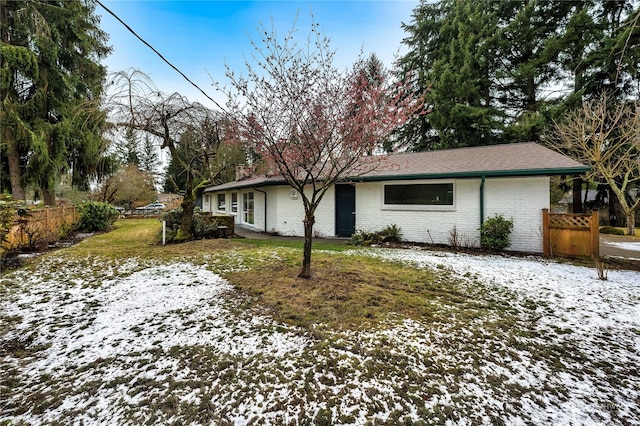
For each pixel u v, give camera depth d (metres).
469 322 3.28
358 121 4.49
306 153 4.67
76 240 9.09
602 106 10.79
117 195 21.97
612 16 11.18
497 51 14.49
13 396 2.06
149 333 2.98
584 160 11.89
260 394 2.07
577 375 2.33
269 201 11.32
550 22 13.20
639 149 10.72
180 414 1.88
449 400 2.02
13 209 5.90
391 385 2.17
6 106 10.12
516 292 4.29
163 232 8.23
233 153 9.24
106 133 7.49
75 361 2.49
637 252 7.72
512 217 7.45
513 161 7.62
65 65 12.35
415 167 8.73
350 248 7.85
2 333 2.99
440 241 8.32
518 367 2.43
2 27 10.24
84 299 3.91
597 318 3.40
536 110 13.88
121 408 1.94
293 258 6.26
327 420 1.84
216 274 5.05
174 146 8.17
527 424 1.81
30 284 4.54
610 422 1.84
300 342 2.79
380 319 3.30
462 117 14.54
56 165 11.52
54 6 11.10
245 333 2.96
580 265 5.96
